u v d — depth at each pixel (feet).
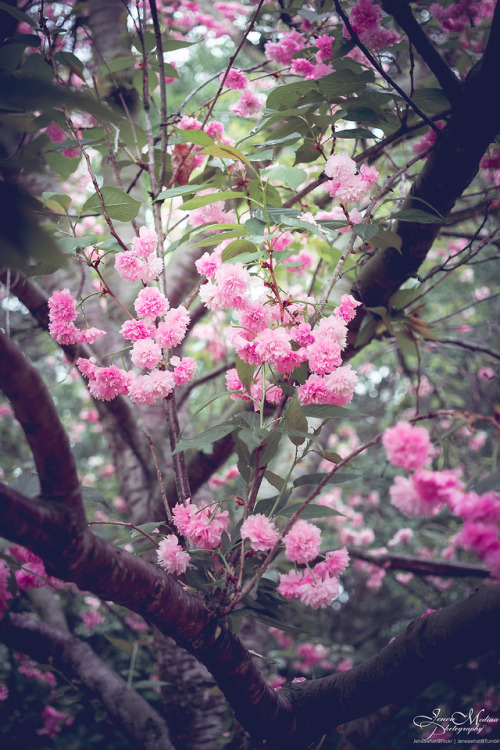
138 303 3.45
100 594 2.97
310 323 3.50
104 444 12.60
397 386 11.84
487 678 7.52
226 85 4.75
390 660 3.24
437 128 3.87
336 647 8.12
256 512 3.34
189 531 3.20
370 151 4.19
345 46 3.97
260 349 3.11
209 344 9.31
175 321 3.48
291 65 4.70
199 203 3.41
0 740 6.62
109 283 5.96
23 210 1.90
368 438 12.17
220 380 7.66
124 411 5.47
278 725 3.45
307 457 6.86
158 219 3.82
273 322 3.46
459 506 2.54
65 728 7.37
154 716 5.34
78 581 2.89
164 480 5.20
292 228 3.63
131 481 5.63
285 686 3.73
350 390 3.15
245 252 3.49
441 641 3.06
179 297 5.74
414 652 3.15
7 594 3.65
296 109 3.94
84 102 1.92
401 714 8.12
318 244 5.19
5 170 2.87
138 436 5.64
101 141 4.67
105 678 5.55
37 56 4.19
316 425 5.66
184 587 3.33
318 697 3.53
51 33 4.41
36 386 2.53
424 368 9.46
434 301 12.10
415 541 10.57
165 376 3.39
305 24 4.73
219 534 3.24
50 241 1.88
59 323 3.49
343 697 3.44
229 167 4.15
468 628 2.98
